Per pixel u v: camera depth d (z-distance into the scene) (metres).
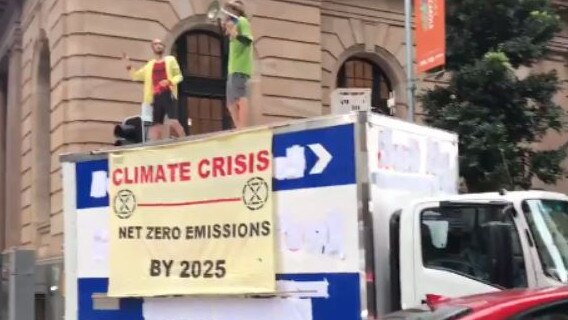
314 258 6.73
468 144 13.20
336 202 6.65
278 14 19.91
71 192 8.72
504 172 12.98
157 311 7.83
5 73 27.59
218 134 7.43
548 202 7.03
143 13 18.30
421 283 6.91
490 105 13.71
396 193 7.25
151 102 13.74
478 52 14.06
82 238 8.58
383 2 22.09
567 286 4.54
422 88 16.66
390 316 5.11
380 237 6.93
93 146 17.27
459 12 13.91
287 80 19.83
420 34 13.13
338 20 21.44
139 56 18.08
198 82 19.30
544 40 14.20
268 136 7.11
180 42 19.14
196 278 7.47
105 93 17.56
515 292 4.68
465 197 6.95
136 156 8.08
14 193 23.89
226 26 12.91
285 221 6.95
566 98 24.47
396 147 7.32
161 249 7.77
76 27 17.59
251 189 7.17
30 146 21.83
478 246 6.71
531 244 6.53
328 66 21.11
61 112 17.77
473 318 4.16
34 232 20.92
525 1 13.79
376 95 22.16
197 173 7.57
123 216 8.11
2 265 11.26
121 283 8.05
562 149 14.76
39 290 16.62
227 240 7.29
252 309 7.11
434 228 6.95
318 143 6.80
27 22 22.52
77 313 8.55
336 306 6.57
